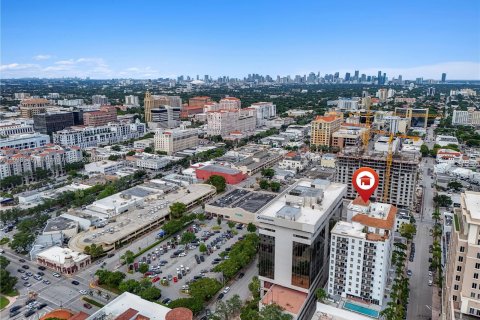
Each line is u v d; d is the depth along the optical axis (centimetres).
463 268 17675
